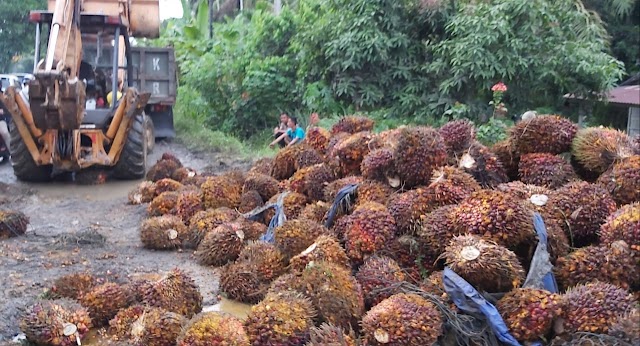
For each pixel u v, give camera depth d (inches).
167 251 245.4
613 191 185.2
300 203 239.8
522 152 214.4
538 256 154.4
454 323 143.2
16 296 189.9
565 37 471.5
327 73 521.3
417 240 178.5
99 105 455.5
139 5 517.7
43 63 353.7
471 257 149.3
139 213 313.4
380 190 206.4
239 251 221.6
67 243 252.7
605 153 200.2
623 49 698.8
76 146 372.8
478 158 208.7
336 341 135.6
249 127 641.6
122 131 395.5
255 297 183.9
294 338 139.5
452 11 488.7
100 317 167.8
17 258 230.5
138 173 420.8
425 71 486.9
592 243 175.0
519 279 149.6
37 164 390.6
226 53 678.5
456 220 167.8
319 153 279.1
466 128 223.0
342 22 495.8
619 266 153.0
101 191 382.3
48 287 193.9
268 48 641.6
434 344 141.3
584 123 488.1
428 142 203.0
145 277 183.2
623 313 136.4
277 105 610.2
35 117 344.2
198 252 230.2
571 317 139.3
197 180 343.6
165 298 168.2
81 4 422.3
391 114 478.3
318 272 155.3
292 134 498.6
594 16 546.6
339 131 285.4
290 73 605.6
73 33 382.3
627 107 573.6
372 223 182.5
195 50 768.9
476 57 438.0
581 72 462.9
